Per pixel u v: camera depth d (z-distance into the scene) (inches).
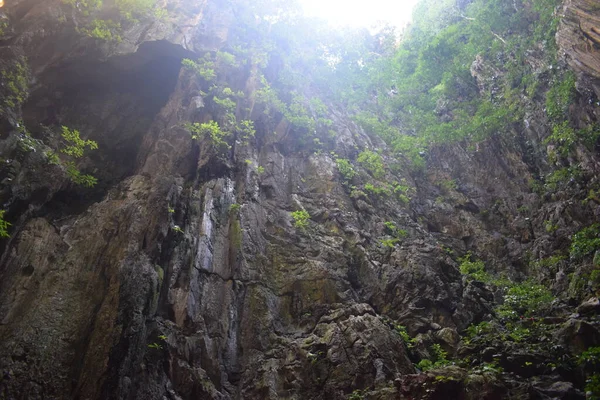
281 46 930.7
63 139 620.4
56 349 378.3
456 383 373.1
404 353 450.0
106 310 398.9
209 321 462.3
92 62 666.2
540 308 524.7
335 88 962.1
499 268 668.1
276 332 481.4
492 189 804.0
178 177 585.0
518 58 836.0
